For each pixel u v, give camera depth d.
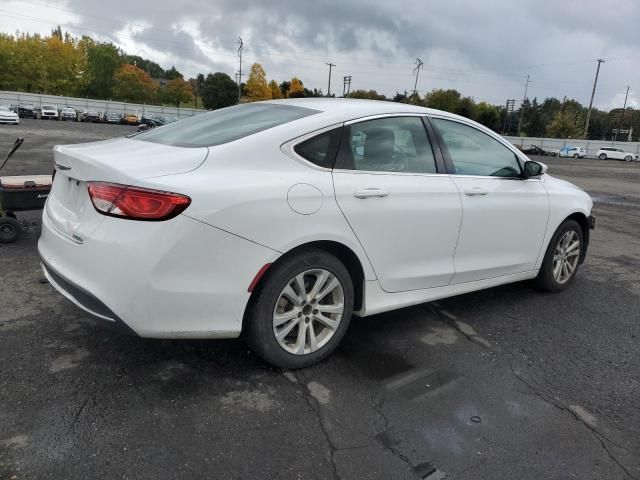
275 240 2.85
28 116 52.84
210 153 2.86
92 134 30.36
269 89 82.56
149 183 2.57
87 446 2.39
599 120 106.06
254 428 2.61
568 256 4.98
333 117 3.25
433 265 3.71
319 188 3.03
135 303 2.59
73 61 81.12
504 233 4.18
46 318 3.66
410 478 2.34
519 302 4.69
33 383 2.85
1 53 75.50
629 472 2.48
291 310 3.09
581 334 4.06
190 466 2.31
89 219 2.74
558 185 4.83
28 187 5.37
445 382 3.20
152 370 3.07
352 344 3.62
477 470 2.42
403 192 3.42
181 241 2.59
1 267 4.69
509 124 95.31
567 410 2.98
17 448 2.34
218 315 2.77
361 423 2.71
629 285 5.45
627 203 12.85
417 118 3.74
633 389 3.26
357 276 3.37
